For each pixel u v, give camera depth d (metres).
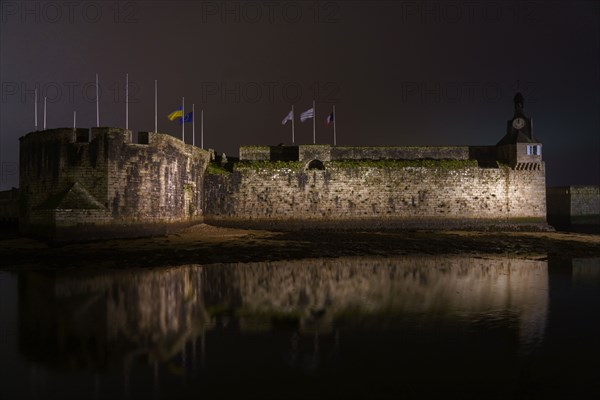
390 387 9.91
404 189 46.75
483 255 31.23
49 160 34.56
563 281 21.89
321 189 45.97
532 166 48.94
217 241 35.41
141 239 34.78
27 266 24.91
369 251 32.19
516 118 50.91
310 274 23.55
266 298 18.00
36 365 11.16
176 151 39.41
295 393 9.63
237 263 26.94
